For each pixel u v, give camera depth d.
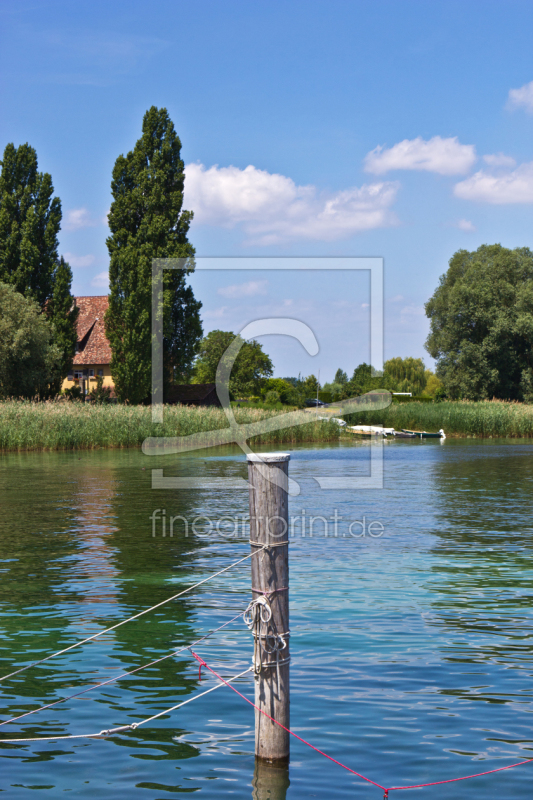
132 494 20.84
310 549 13.30
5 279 60.88
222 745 5.81
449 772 5.37
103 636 8.38
